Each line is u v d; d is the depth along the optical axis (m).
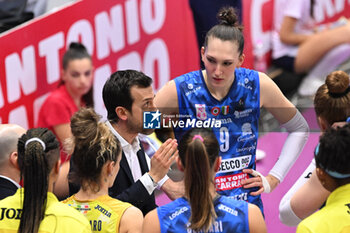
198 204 6.98
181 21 15.43
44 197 6.92
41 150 6.89
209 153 7.11
